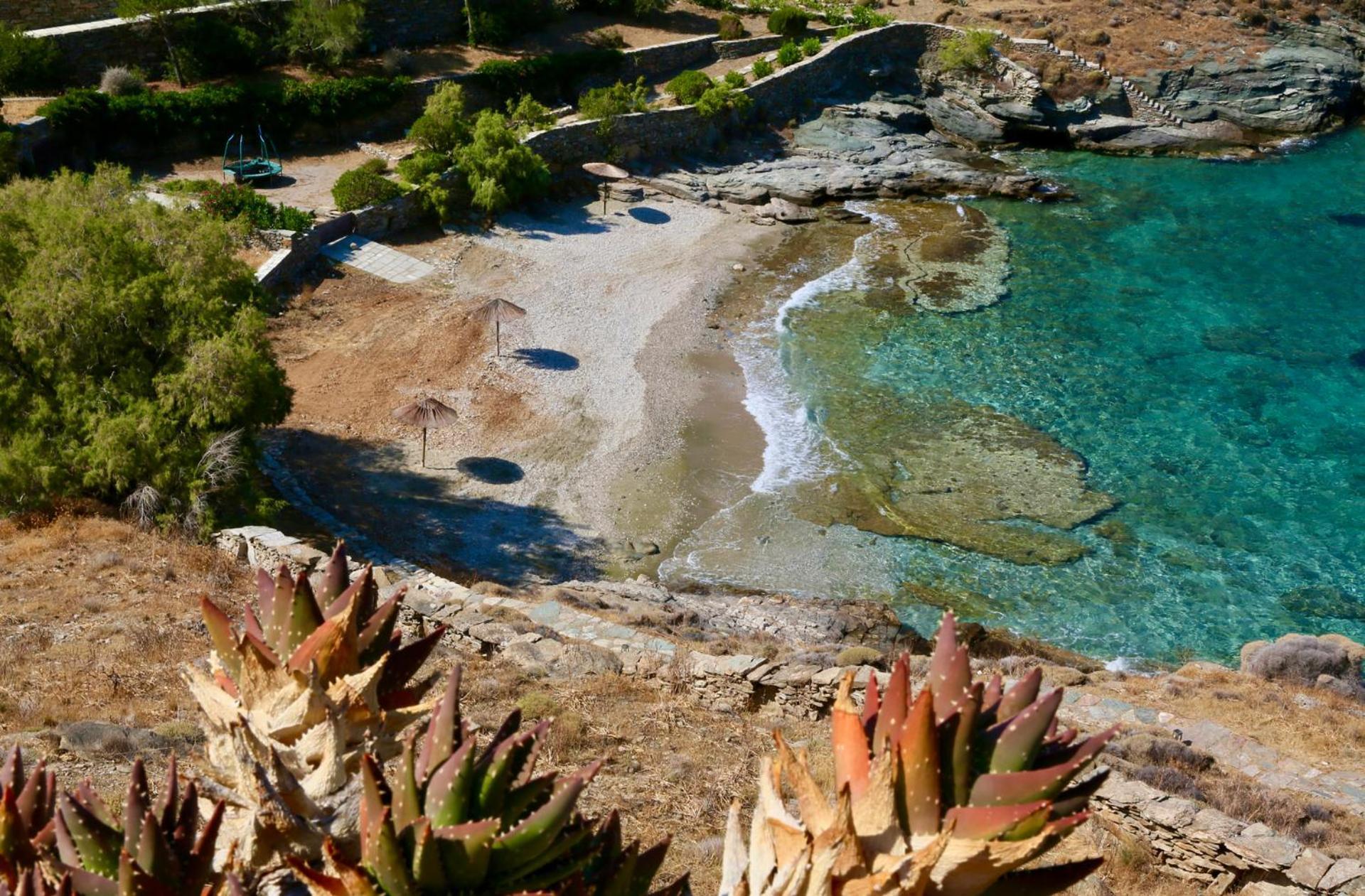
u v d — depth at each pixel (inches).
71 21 2479.1
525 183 2206.0
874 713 157.9
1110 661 1224.8
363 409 1600.6
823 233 2303.2
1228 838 626.5
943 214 2422.5
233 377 1180.5
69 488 1133.1
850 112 2810.0
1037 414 1699.1
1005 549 1401.3
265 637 196.4
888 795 138.6
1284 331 1963.6
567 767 666.2
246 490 1206.3
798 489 1501.0
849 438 1616.6
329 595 210.7
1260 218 2448.3
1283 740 893.2
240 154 2143.2
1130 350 1889.8
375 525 1350.9
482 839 153.1
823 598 1295.5
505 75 2628.0
